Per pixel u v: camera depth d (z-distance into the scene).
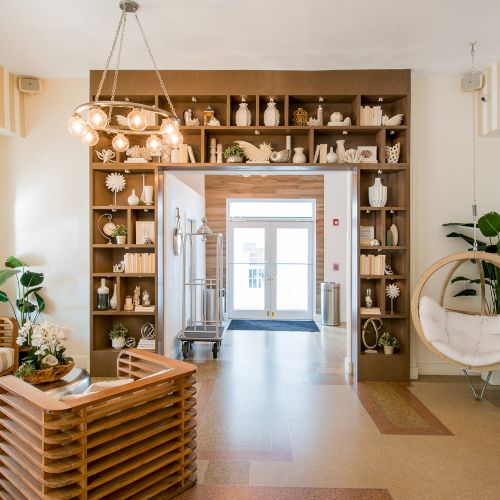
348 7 2.98
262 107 4.46
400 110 4.25
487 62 3.97
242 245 7.86
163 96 4.18
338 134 4.44
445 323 3.91
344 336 6.25
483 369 3.40
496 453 2.68
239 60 3.90
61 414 1.80
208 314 6.79
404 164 4.12
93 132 2.75
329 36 3.42
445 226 4.34
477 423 3.14
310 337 6.17
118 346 4.29
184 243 5.50
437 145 4.34
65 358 2.92
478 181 4.34
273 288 7.83
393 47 3.64
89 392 2.06
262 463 2.54
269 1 2.90
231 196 7.71
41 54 3.81
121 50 3.71
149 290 4.52
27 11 3.05
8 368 3.65
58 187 4.42
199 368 4.54
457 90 4.33
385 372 4.14
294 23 3.21
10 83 4.21
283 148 4.49
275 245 7.84
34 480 1.89
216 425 3.08
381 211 4.21
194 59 3.88
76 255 4.42
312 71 4.12
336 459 2.60
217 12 3.04
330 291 7.08
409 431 3.00
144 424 2.06
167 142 2.87
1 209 4.42
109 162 4.28
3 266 4.43
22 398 1.97
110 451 1.91
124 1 2.89
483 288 3.92
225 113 4.45
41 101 4.40
